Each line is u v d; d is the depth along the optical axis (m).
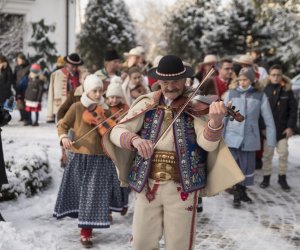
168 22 25.47
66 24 20.28
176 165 3.13
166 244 3.22
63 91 8.86
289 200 6.76
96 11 27.50
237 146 6.28
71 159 4.87
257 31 19.95
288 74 16.44
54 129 12.87
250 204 6.50
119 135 3.12
